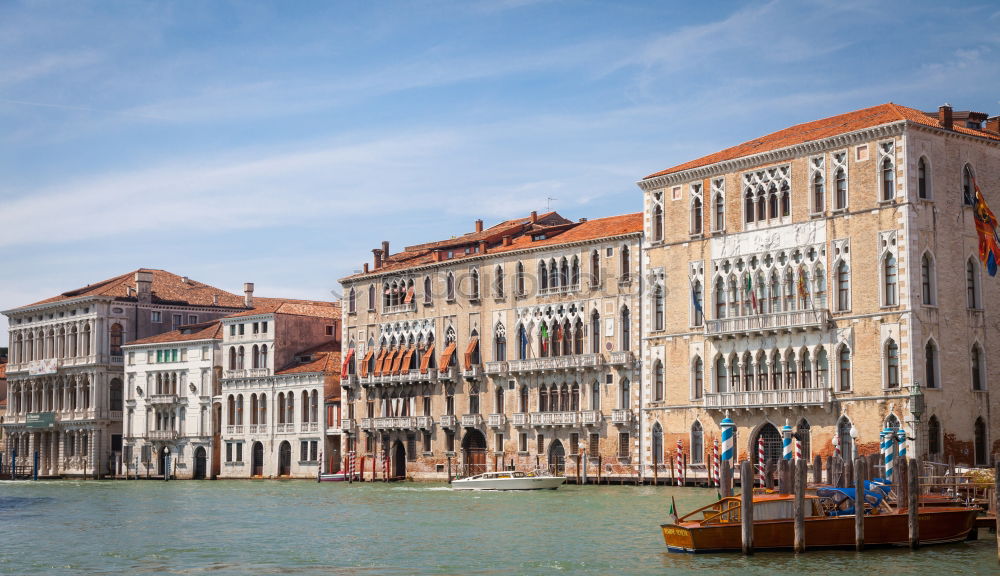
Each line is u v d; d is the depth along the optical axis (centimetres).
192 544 4625
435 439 8862
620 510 5619
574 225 8462
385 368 9188
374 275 9444
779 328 6706
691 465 7194
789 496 4091
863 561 3762
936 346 6253
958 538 4103
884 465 4806
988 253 6519
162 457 11094
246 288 12550
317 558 4162
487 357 8531
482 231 9506
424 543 4503
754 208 6931
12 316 12838
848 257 6462
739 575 3559
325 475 9381
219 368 10738
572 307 8000
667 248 7412
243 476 10338
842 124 6700
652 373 7475
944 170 6406
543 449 8100
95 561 4159
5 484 10244
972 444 6356
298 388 9988
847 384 6456
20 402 12675
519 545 4362
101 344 11638
